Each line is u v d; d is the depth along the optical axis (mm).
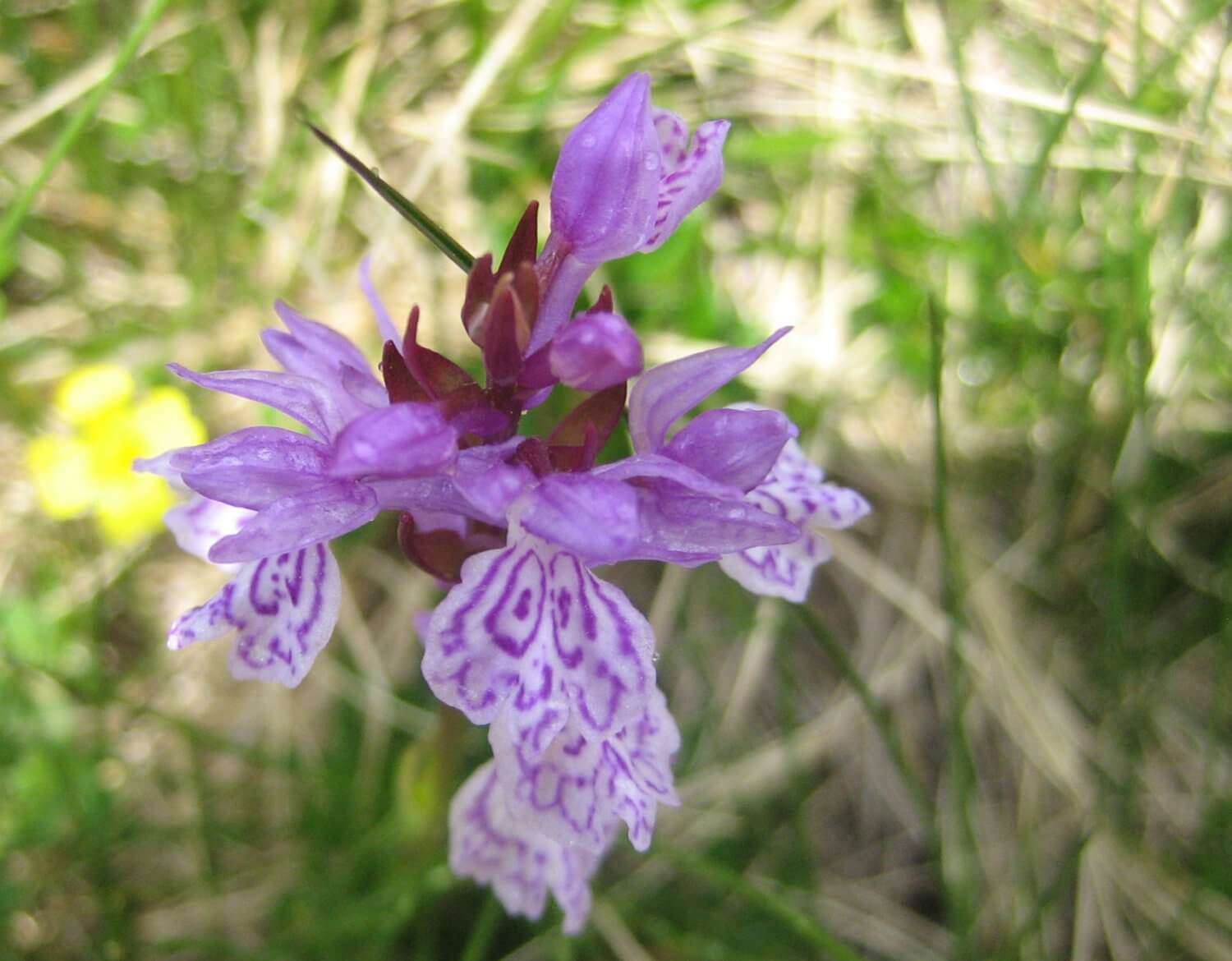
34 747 95
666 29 125
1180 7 116
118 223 122
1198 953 101
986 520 120
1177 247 110
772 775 110
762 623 109
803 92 128
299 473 54
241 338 120
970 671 113
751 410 57
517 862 75
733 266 125
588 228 57
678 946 97
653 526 55
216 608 56
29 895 95
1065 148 116
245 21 123
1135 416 107
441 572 62
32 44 122
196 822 98
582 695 53
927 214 126
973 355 119
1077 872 106
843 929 108
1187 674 114
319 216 120
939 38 125
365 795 100
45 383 118
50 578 109
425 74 126
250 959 91
